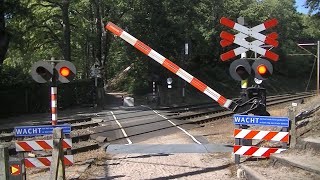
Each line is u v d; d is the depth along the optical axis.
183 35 42.59
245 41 10.04
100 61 42.88
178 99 41.28
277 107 33.44
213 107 32.66
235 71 9.48
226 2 53.62
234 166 9.86
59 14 44.09
